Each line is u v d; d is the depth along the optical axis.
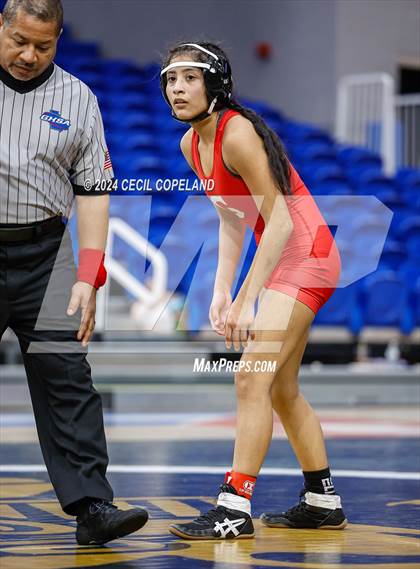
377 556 6.49
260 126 7.09
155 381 18.41
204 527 7.05
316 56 33.19
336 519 7.54
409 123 31.17
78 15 32.88
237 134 6.99
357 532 7.45
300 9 33.41
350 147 31.00
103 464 6.70
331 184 27.48
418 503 8.80
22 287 6.54
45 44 6.14
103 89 30.78
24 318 6.61
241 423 7.21
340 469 11.24
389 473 10.90
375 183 28.66
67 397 6.66
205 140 7.19
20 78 6.29
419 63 34.22
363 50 33.34
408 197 28.73
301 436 7.61
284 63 33.62
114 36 33.09
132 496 9.11
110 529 6.54
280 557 6.43
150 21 33.19
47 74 6.40
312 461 7.58
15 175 6.34
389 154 30.72
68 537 7.08
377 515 8.19
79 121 6.46
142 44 33.16
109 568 6.00
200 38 7.52
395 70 33.81
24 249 6.48
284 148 7.25
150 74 30.05
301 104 33.44
